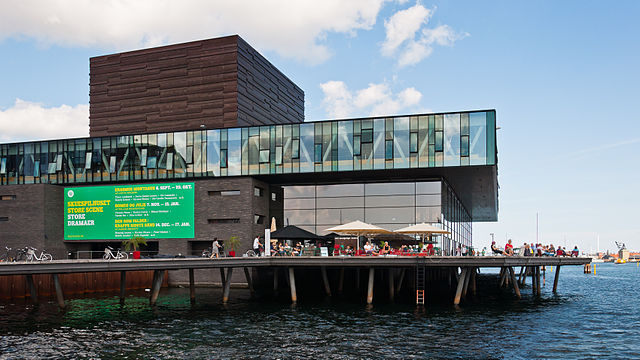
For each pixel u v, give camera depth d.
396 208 49.53
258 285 48.47
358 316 31.58
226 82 62.88
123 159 52.38
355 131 47.59
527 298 43.41
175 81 65.06
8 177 54.53
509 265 36.19
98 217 51.81
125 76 67.56
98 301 37.84
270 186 53.25
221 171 50.16
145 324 28.52
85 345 23.53
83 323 28.70
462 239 70.56
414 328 27.70
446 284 57.44
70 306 35.09
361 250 40.34
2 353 22.09
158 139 51.88
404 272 50.31
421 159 45.94
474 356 22.06
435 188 49.00
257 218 50.66
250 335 25.77
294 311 33.56
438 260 35.91
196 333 26.19
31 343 23.84
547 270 127.38
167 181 51.47
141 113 66.25
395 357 21.84
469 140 45.28
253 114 65.94
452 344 24.08
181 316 31.28
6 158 54.91
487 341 24.75
